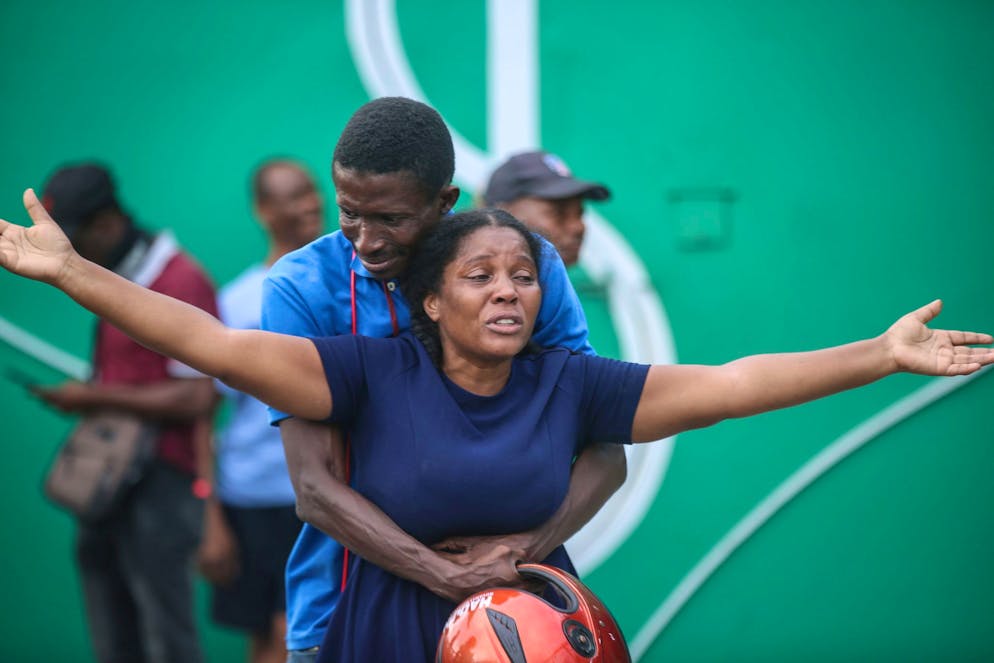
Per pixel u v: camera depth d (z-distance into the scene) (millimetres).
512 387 6027
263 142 12273
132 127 12281
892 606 12414
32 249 5418
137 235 10734
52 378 12297
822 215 12336
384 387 5895
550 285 6520
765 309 12336
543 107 12281
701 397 6012
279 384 5730
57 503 10547
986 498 12375
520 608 5469
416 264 6004
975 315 12359
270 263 11508
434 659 5938
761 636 12406
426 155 5918
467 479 5773
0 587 12336
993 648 12414
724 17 12281
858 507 12391
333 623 6191
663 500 12336
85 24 12273
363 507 5879
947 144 12320
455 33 12250
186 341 5590
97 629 11023
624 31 12273
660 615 12344
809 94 12305
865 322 12375
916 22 12281
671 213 12320
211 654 12297
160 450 10758
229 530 10977
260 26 12258
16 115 12250
